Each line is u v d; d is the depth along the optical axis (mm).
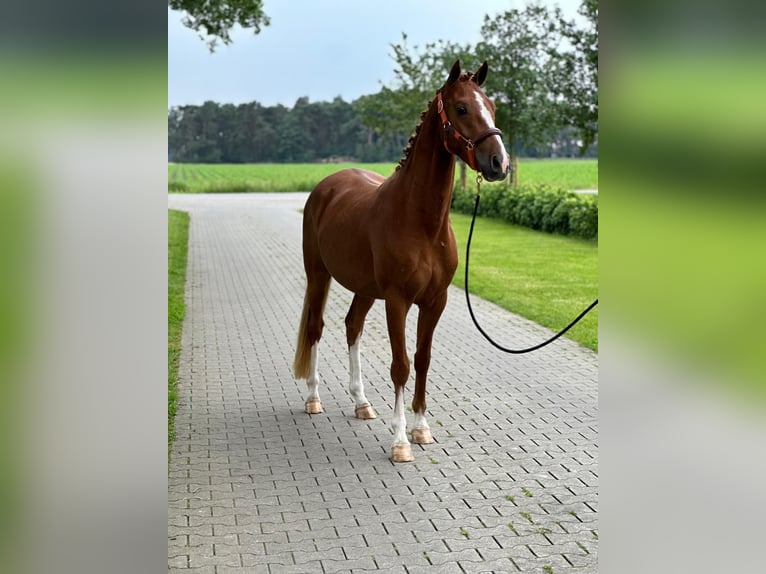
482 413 5551
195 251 15281
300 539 3639
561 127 18141
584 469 4500
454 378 6477
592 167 56312
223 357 7211
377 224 4723
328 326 8641
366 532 3717
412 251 4555
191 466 4582
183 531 3723
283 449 4871
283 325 8602
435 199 4520
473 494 4164
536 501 4066
